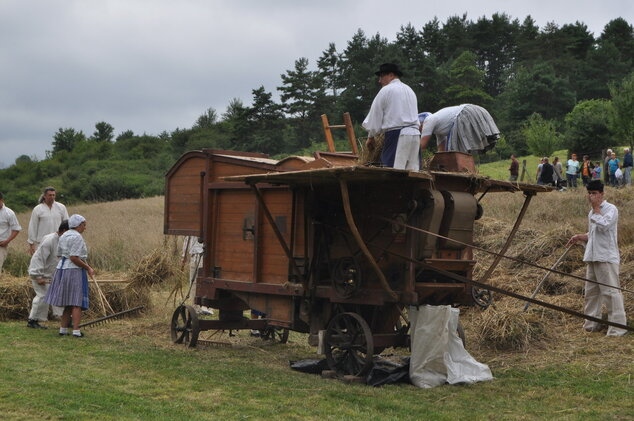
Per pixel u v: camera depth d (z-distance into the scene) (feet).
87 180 260.21
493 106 301.43
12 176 305.12
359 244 22.80
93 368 24.94
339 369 25.02
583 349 28.22
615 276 30.50
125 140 338.54
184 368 25.50
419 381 23.43
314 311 26.73
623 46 389.39
